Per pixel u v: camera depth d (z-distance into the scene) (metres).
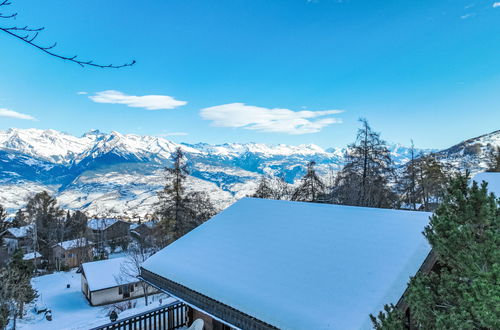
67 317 23.50
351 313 5.53
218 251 9.62
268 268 7.84
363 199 22.09
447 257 4.44
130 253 29.67
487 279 3.40
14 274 20.77
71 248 50.50
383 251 7.28
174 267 9.36
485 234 3.93
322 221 9.90
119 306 25.03
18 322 21.72
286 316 5.88
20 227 62.72
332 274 6.88
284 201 12.62
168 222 25.02
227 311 6.93
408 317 5.91
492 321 3.29
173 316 11.52
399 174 25.62
